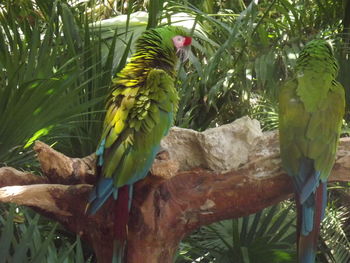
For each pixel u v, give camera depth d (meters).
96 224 4.97
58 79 5.87
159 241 4.98
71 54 6.92
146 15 8.63
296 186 4.70
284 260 6.34
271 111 8.38
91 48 6.86
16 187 4.76
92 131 6.55
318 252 7.93
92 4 9.33
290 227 7.17
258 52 8.53
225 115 8.70
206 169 5.03
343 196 8.60
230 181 5.00
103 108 6.57
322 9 8.84
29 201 4.76
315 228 4.68
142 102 4.60
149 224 4.87
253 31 8.26
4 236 5.62
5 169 5.08
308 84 4.93
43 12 8.37
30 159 6.25
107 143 4.49
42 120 5.96
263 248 6.33
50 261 5.92
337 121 4.84
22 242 5.72
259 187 5.01
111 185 4.39
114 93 4.73
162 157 4.73
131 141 4.46
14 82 6.18
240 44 8.63
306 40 8.55
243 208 5.09
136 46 5.26
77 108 6.02
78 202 4.86
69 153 6.77
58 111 5.98
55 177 4.92
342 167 5.05
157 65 5.19
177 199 4.96
